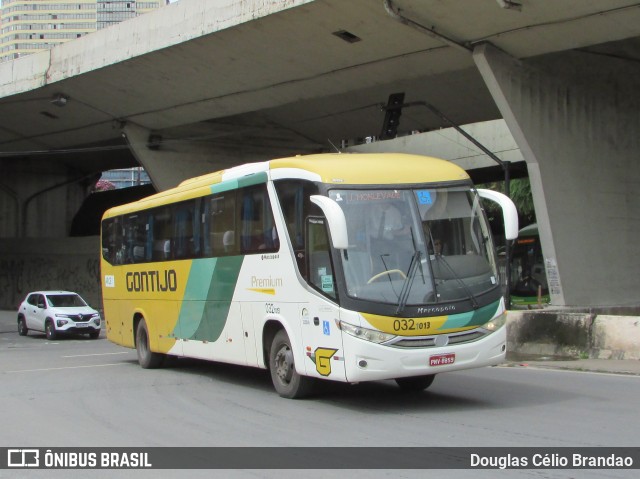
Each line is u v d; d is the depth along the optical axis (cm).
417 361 909
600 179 2172
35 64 2827
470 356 938
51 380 1409
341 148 3559
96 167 4619
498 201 1015
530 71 2020
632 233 2234
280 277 1066
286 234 1051
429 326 916
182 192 1400
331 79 2428
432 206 980
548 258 2091
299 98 2669
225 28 2130
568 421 875
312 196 938
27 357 1956
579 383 1199
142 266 1567
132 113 3036
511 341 1727
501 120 2886
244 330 1173
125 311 1662
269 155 3459
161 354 1553
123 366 1642
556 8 1697
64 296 2777
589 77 2162
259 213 1130
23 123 3347
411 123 3073
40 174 4494
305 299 1002
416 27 1855
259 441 811
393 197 969
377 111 2955
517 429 834
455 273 955
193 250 1344
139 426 919
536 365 1468
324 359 959
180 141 3259
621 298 2180
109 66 2550
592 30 1780
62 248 4234
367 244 941
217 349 1267
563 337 1619
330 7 1911
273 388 1222
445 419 907
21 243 4375
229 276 1216
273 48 2225
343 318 918
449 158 3052
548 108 2067
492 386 1178
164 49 2342
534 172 2058
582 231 2120
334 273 937
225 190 1234
